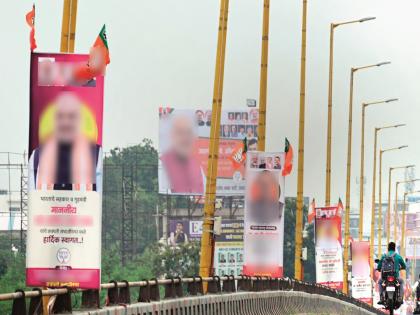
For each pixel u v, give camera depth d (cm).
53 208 3788
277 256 7731
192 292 5700
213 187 7444
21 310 3303
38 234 3788
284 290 8212
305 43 10888
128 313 4184
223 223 18788
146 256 19775
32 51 3766
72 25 4841
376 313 13850
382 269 6400
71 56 3769
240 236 18812
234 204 19462
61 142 3781
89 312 3725
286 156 7700
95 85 3772
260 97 9088
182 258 19750
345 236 15288
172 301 4931
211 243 7369
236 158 9375
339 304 10744
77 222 3788
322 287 10294
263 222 7719
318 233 11488
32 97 3772
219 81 7588
